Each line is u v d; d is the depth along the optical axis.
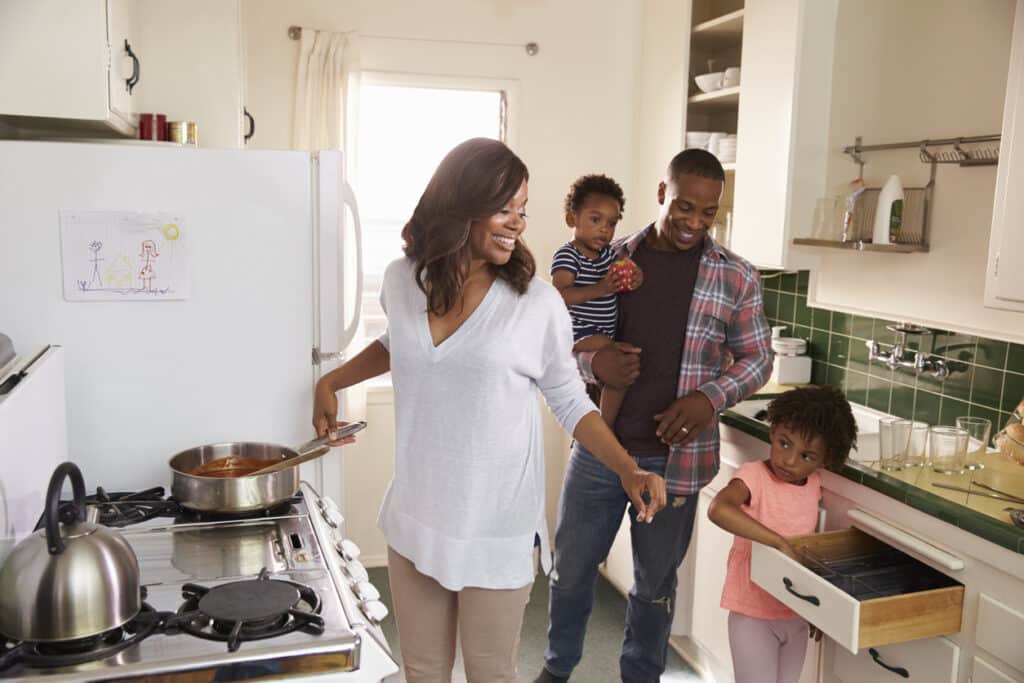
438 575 1.59
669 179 2.30
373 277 3.63
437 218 1.53
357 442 3.57
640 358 2.36
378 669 1.22
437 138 3.63
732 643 2.21
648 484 1.55
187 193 1.94
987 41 2.26
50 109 2.06
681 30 3.33
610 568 3.49
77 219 1.89
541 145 3.67
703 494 2.75
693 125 3.45
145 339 1.96
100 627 1.15
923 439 2.13
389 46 3.45
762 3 2.79
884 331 2.70
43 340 1.91
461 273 1.55
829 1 2.67
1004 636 1.72
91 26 2.06
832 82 2.71
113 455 1.98
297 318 2.04
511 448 1.58
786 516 2.15
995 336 2.24
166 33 2.64
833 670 2.20
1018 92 1.86
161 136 2.51
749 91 2.87
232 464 1.85
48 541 1.14
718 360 2.40
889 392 2.68
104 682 1.10
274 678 1.16
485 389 1.55
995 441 2.15
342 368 1.96
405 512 1.66
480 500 1.57
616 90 3.71
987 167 2.25
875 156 2.61
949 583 1.92
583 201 2.54
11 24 2.03
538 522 1.66
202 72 2.67
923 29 2.44
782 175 2.73
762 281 3.31
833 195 2.73
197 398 2.01
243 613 1.22
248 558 1.49
